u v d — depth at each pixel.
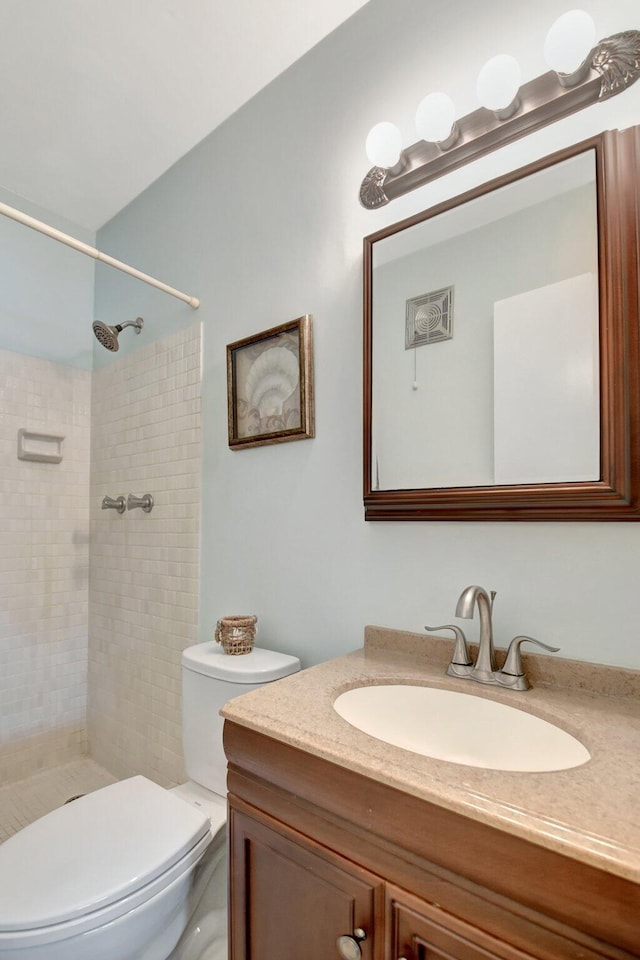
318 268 1.39
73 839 0.99
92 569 2.25
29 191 2.08
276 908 0.74
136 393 2.05
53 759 2.11
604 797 0.55
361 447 1.26
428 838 0.58
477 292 1.06
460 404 1.07
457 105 1.12
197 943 1.07
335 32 1.38
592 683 0.88
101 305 2.31
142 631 1.94
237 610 1.56
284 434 1.42
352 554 1.27
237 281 1.63
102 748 2.12
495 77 0.96
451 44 1.14
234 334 1.64
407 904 0.59
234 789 0.83
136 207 2.12
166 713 1.81
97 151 1.85
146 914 0.89
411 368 1.15
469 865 0.54
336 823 0.67
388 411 1.18
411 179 1.16
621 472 0.85
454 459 1.08
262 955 0.77
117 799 1.13
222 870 1.13
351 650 1.26
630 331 0.86
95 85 1.55
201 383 1.75
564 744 0.76
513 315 1.01
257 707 0.82
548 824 0.50
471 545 1.06
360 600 1.24
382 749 0.67
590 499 0.88
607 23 0.93
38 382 2.15
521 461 0.98
